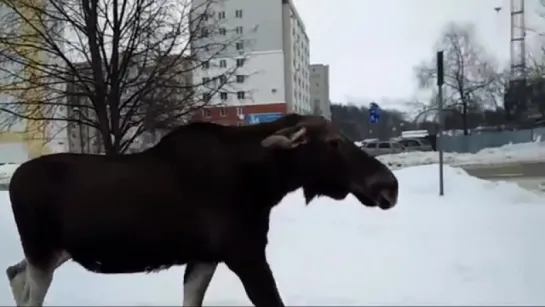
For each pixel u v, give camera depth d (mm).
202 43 13719
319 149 4324
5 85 11727
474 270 7098
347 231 10023
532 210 12094
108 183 4207
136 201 4160
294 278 6785
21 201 4301
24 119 13047
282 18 69750
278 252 8344
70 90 11766
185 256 4266
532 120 49844
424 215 11602
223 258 4238
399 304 5605
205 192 4227
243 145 4359
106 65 11188
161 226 4164
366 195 4336
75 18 11320
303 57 85188
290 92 71625
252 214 4285
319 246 8758
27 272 4402
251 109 39531
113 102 11148
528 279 6625
